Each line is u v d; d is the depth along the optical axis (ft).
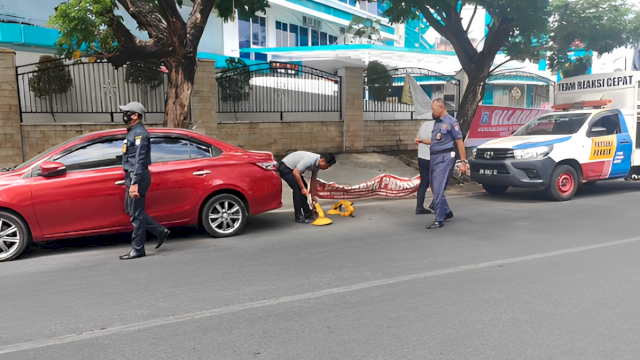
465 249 19.31
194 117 39.11
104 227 20.20
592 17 43.29
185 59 28.45
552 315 12.63
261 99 44.16
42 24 45.70
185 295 14.47
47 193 19.12
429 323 12.21
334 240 21.27
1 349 11.12
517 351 10.68
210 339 11.47
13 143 33.78
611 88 38.45
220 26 63.36
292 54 60.59
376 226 24.20
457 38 40.11
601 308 13.08
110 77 40.16
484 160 32.22
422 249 19.40
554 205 29.66
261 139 42.73
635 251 18.78
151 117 41.78
